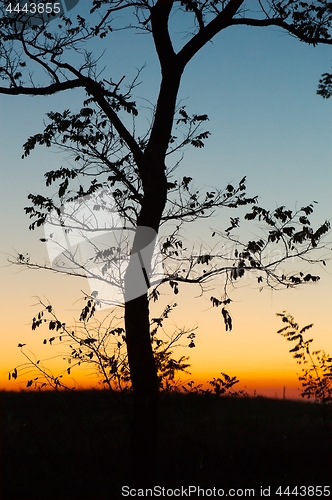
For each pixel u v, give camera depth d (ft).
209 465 36.35
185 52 34.86
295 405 47.34
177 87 34.99
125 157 36.63
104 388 37.11
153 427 31.60
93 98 36.88
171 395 38.93
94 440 37.52
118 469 35.01
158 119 34.53
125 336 33.60
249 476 34.53
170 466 35.83
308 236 32.96
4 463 35.06
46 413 37.83
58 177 35.17
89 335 36.63
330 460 37.22
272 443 39.65
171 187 35.91
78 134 35.81
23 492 31.19
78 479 33.22
